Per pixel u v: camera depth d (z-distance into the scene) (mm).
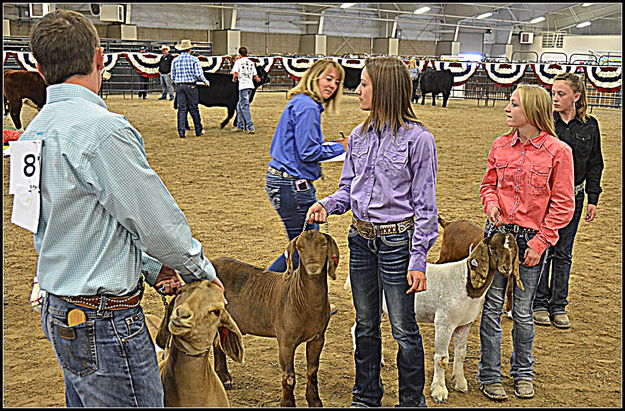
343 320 4914
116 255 2201
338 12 46656
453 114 23406
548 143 3639
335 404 3650
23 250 6680
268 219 7961
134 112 20875
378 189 3189
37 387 3830
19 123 15922
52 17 2229
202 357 2494
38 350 4363
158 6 39469
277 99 28562
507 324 4996
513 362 3930
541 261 3779
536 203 3684
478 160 12984
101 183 2115
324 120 19250
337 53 47562
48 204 2146
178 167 11383
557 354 4395
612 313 5141
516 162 3729
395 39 48719
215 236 7148
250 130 16453
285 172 4473
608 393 3850
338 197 3424
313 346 3488
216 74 16500
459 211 8539
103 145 2113
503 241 3486
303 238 3240
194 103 15344
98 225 2168
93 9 36594
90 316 2186
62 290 2178
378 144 3182
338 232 7430
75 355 2205
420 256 3111
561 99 4594
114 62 26734
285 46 45656
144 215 2162
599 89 25141
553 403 3721
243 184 10062
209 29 42094
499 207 3873
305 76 4434
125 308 2248
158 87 30781
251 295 3625
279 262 4520
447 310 3652
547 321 4895
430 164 3096
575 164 4648
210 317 2410
